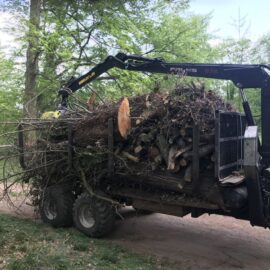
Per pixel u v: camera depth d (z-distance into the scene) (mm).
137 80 14922
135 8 16594
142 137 6336
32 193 8281
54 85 15820
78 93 15117
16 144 8656
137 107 6664
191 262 6004
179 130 5945
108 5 14914
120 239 7090
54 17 15438
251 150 5457
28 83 14875
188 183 5984
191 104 5859
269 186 5699
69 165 7383
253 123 6074
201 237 7266
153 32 17812
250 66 6043
